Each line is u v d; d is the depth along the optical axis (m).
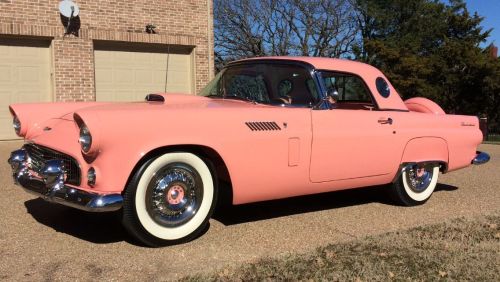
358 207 5.37
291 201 5.54
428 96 20.70
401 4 32.34
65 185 3.82
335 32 30.75
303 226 4.62
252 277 3.37
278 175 4.36
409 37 31.64
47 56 11.04
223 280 3.31
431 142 5.42
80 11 11.04
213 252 3.86
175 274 3.42
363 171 4.92
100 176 3.60
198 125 3.91
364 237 4.27
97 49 11.59
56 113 4.62
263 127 4.23
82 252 3.79
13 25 10.31
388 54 23.44
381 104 5.16
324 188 4.76
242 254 3.84
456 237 4.30
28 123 4.51
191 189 4.01
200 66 12.75
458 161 5.73
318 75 4.70
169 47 12.52
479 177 7.40
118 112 3.65
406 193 5.40
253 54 30.50
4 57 10.59
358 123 4.82
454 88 19.98
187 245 4.00
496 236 4.32
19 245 3.91
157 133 3.72
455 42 21.02
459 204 5.62
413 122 5.26
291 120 4.39
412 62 21.84
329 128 4.62
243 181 4.19
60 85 10.96
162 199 3.86
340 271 3.48
